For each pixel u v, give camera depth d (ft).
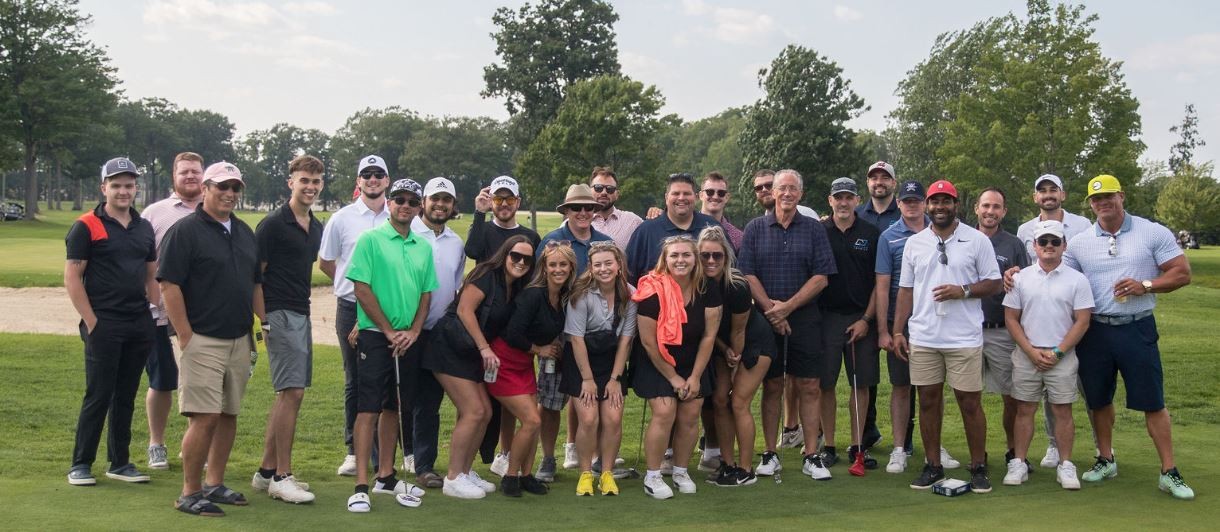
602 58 186.29
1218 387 31.55
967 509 17.93
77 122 186.80
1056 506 18.15
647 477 19.08
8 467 19.63
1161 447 19.36
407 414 20.71
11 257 88.43
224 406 17.31
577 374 19.40
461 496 18.48
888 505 18.22
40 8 182.29
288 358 18.08
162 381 20.58
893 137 178.09
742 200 162.20
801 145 150.20
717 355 20.24
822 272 21.18
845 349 22.49
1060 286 19.81
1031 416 20.33
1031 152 109.70
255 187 443.32
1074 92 109.91
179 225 16.61
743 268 21.80
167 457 21.48
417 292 18.39
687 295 19.31
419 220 20.66
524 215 224.33
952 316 19.81
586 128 138.82
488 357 18.31
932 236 20.30
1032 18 115.96
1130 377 19.67
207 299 16.70
